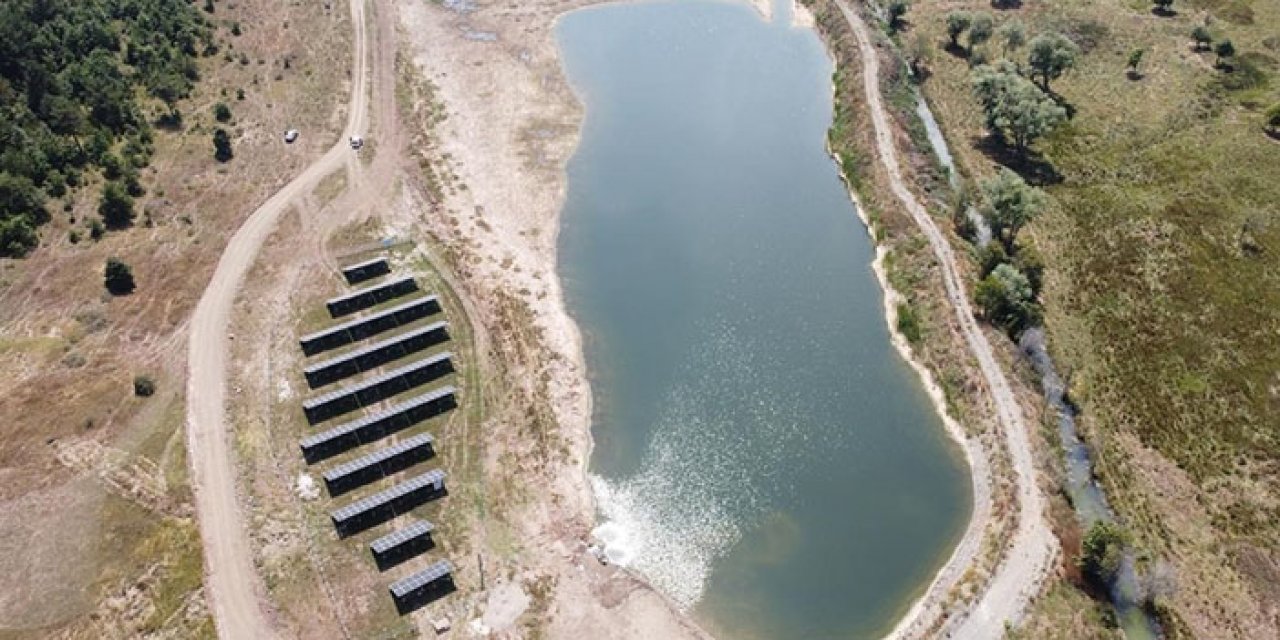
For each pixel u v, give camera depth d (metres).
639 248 124.75
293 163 134.88
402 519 88.19
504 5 187.75
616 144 145.62
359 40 168.62
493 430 97.38
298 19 171.25
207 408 97.25
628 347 109.75
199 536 85.44
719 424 100.69
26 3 142.75
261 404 98.06
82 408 96.44
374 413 97.56
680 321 113.62
